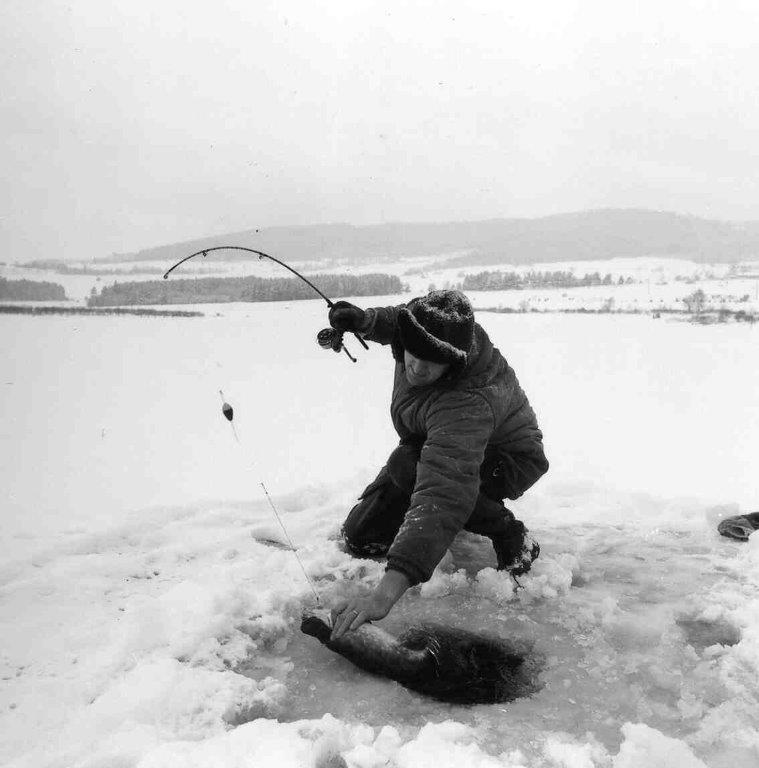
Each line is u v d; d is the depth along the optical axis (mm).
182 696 2188
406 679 2365
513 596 2955
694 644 2629
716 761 2012
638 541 3625
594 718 2197
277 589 2900
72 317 28531
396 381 2990
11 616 2773
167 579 3174
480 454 2600
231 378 12859
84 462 6586
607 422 8281
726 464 6121
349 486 4469
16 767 1885
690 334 19734
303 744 1928
